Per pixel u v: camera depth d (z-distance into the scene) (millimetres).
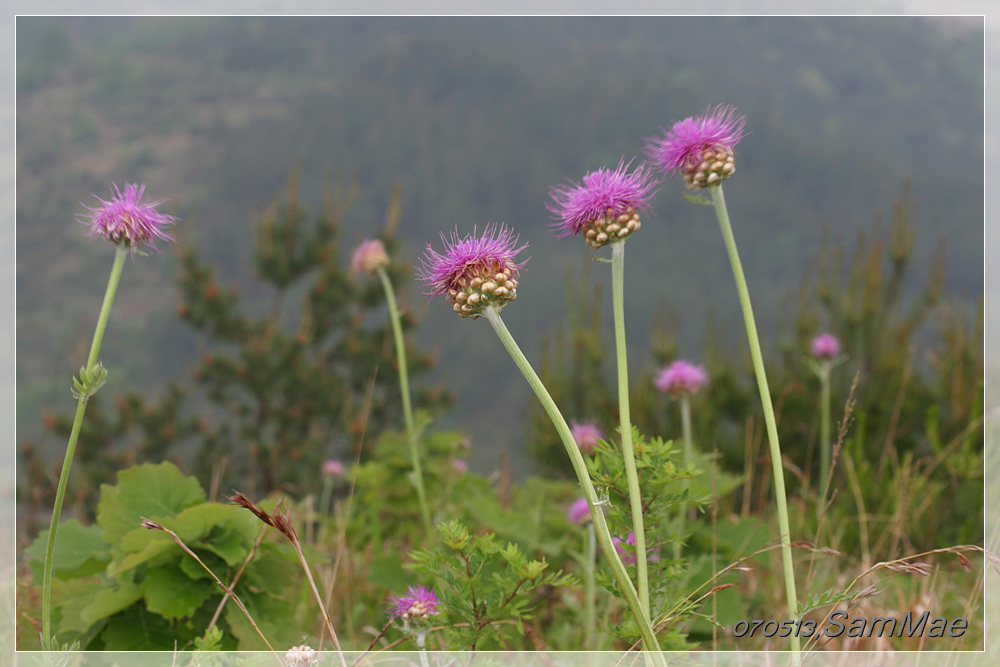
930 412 3301
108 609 1636
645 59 59312
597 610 2158
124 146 51281
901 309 4816
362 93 57219
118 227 1145
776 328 5023
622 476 1328
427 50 58906
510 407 39406
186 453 7000
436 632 1758
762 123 53000
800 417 4406
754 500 3809
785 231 49500
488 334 40938
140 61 59156
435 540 2516
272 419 6957
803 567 2594
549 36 62906
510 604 1330
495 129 54500
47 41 55938
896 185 49938
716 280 46375
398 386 7141
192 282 7203
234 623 1637
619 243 1174
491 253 1054
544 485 3064
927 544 2789
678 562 1370
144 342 38531
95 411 6305
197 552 1741
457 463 3598
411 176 52344
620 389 1172
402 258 7383
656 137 1303
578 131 55062
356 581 2512
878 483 3100
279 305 7559
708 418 4395
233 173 49906
